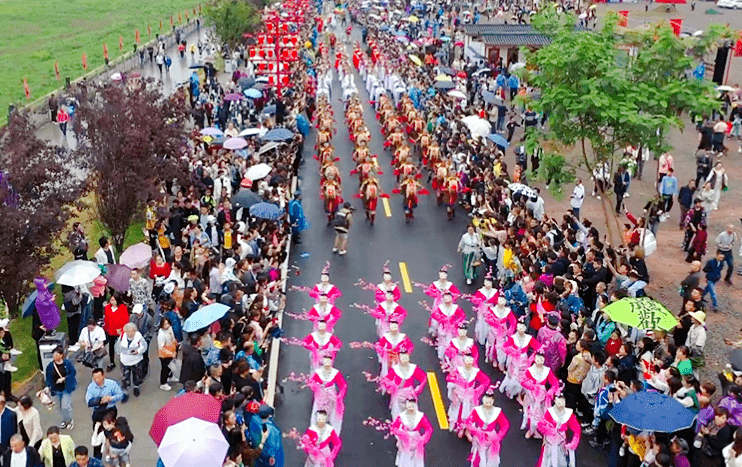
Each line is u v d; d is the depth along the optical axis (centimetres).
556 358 1603
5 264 1850
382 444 1580
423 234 2814
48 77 5988
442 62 6100
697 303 1700
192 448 1130
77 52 7369
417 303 2236
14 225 1798
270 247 2111
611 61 2052
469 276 2350
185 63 6241
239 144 2978
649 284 2314
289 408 1702
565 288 1792
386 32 7306
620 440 1422
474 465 1435
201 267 2009
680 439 1300
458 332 1669
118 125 2311
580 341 1563
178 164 2452
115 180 2331
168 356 1700
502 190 2581
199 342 1606
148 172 2361
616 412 1288
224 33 5916
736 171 3353
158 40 6494
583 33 2144
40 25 9312
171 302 1791
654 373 1492
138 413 1645
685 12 7844
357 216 3008
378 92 4916
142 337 1684
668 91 2028
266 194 2542
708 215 2809
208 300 1722
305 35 6812
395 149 3700
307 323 2108
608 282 2023
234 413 1283
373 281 2389
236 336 1658
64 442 1241
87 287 1852
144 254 1970
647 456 1323
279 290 2080
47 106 4025
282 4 6381
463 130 3503
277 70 4244
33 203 1920
